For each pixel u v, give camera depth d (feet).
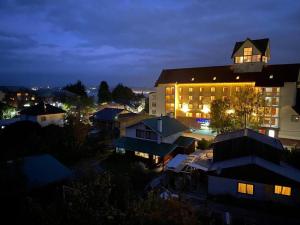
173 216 29.17
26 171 64.39
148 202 30.83
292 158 84.33
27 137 111.55
